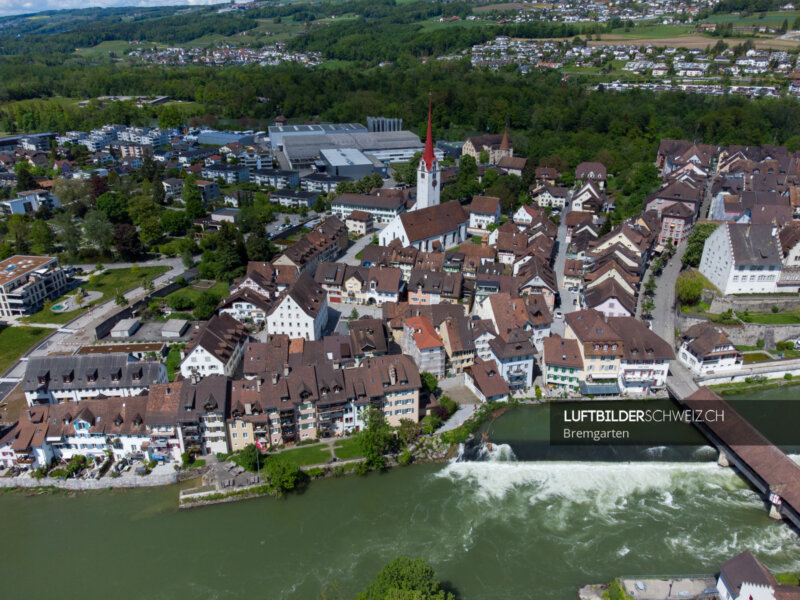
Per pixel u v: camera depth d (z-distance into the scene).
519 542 118.31
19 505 127.75
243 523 122.94
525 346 160.12
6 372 171.25
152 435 133.38
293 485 129.25
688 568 111.56
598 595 105.94
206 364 156.75
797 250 190.75
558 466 138.50
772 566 111.25
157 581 109.81
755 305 188.88
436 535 120.00
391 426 144.88
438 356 161.62
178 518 124.06
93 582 109.62
